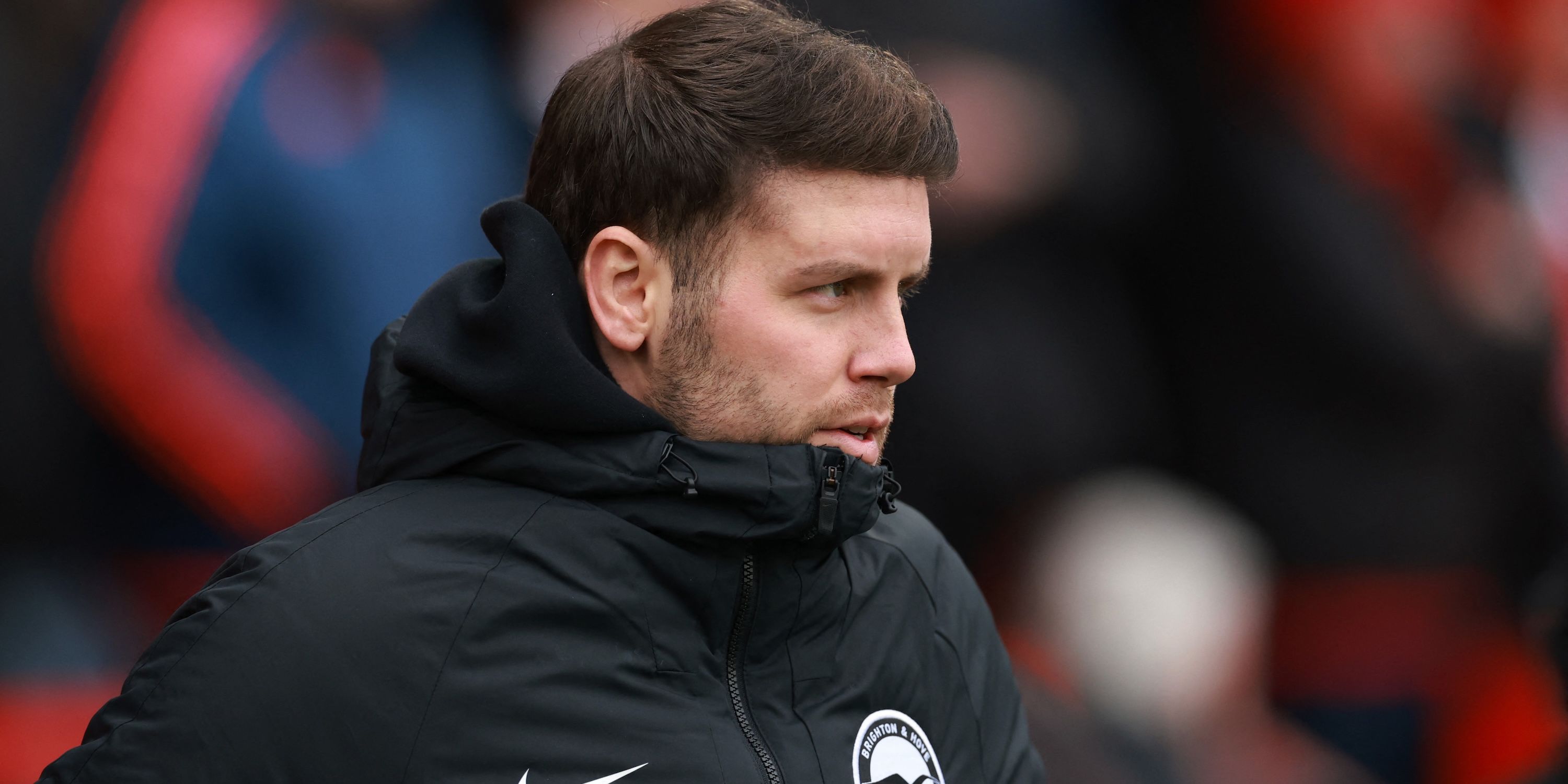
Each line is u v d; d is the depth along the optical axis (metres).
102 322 9.28
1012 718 6.44
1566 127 15.74
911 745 5.78
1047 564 9.98
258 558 5.31
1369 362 13.04
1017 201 11.19
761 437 5.41
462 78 11.05
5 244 9.52
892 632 5.94
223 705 5.01
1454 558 13.44
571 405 5.29
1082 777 8.44
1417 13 13.76
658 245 5.40
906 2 10.90
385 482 5.68
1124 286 12.70
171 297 9.38
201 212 9.46
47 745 9.42
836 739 5.54
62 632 9.63
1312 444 13.14
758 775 5.28
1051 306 11.40
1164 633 9.44
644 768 5.17
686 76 5.38
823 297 5.38
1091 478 11.06
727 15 5.54
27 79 9.79
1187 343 13.23
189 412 9.40
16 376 9.42
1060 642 9.66
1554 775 8.18
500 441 5.44
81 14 9.93
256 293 9.62
